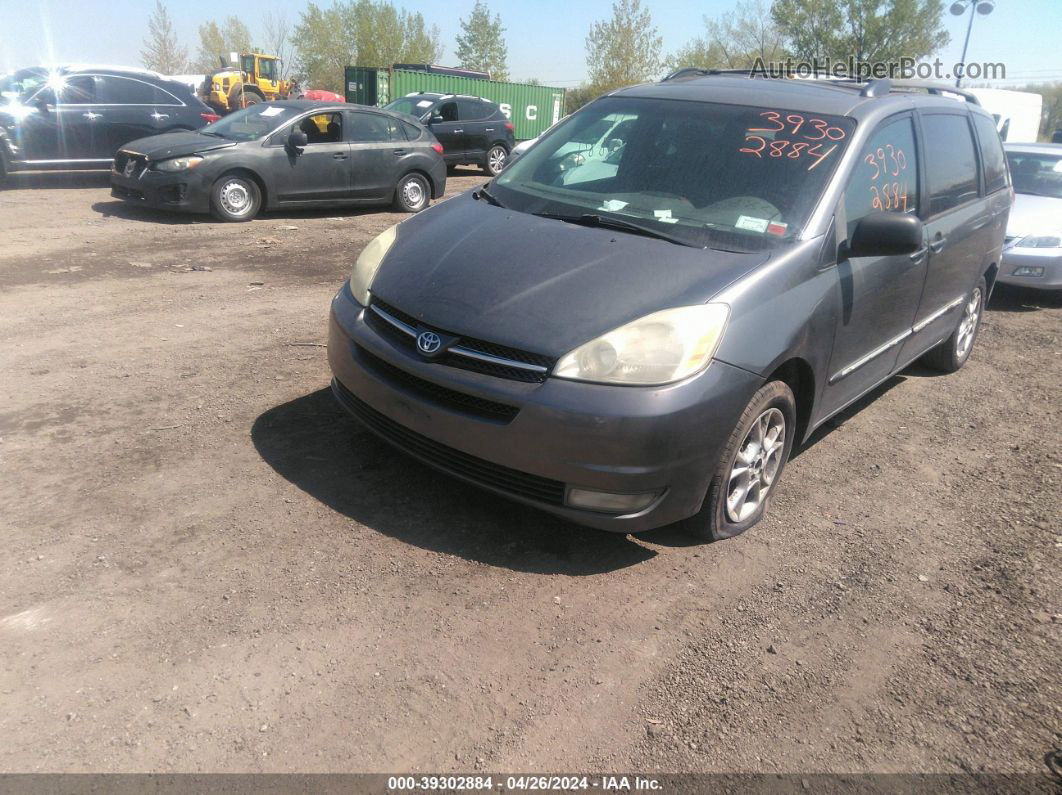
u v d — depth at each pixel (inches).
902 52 1386.6
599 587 125.4
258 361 204.8
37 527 126.3
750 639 116.9
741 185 148.8
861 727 101.8
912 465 180.4
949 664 114.7
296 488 143.7
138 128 487.5
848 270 146.9
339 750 91.6
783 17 1464.1
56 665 99.5
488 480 125.5
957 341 235.8
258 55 1381.6
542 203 158.4
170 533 127.6
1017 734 102.5
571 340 118.5
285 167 420.5
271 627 109.3
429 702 99.7
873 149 159.2
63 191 476.4
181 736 91.3
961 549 145.9
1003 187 236.1
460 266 136.6
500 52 2176.4
